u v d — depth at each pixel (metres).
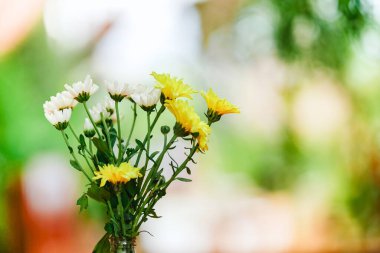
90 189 0.97
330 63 3.09
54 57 3.65
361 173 3.96
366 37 2.62
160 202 4.34
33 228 3.45
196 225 4.05
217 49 4.91
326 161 4.17
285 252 3.90
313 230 4.03
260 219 4.15
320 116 4.00
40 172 3.50
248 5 4.31
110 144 1.01
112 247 1.00
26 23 3.39
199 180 4.89
